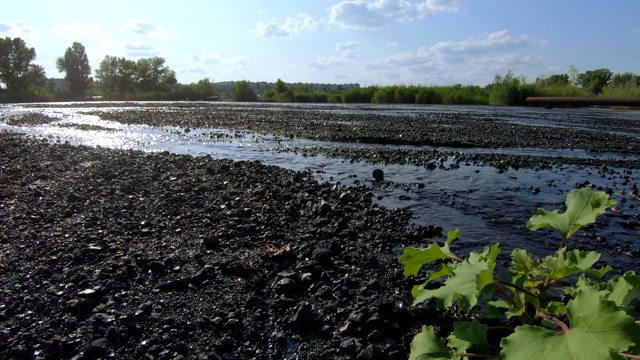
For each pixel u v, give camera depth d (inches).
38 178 210.4
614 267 115.1
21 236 131.6
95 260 114.0
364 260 115.7
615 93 1198.3
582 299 51.9
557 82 1327.5
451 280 65.5
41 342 77.9
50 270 107.3
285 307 91.0
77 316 87.0
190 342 78.8
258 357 75.2
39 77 2263.8
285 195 176.7
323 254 114.7
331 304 90.7
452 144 337.4
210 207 162.2
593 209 72.9
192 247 124.0
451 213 159.3
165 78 2536.9
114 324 83.2
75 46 2395.4
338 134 394.0
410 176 222.2
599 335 46.8
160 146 333.4
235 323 83.7
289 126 476.4
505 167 247.6
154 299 93.7
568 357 46.6
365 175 223.3
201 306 91.0
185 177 211.0
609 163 264.1
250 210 154.9
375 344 77.8
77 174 217.3
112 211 158.2
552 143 346.6
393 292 98.0
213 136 395.9
